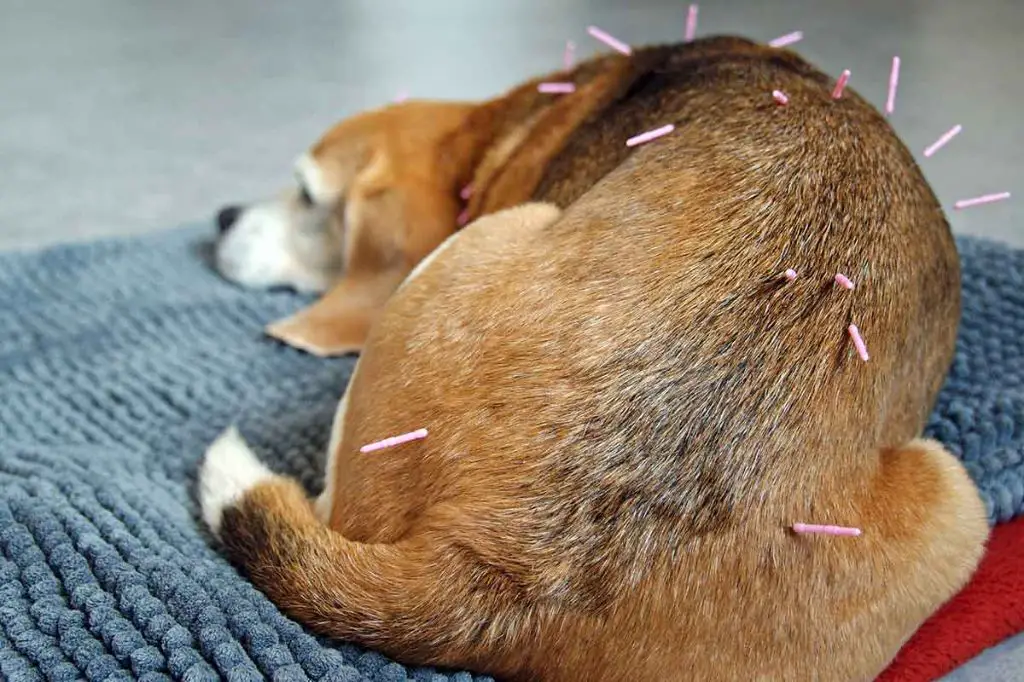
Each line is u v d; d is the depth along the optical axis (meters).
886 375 1.53
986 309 2.38
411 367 1.55
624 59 2.32
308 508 1.58
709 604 1.32
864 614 1.40
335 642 1.43
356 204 2.52
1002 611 1.73
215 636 1.44
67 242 3.27
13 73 5.34
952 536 1.52
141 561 1.63
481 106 2.55
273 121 4.49
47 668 1.43
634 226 1.58
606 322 1.45
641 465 1.34
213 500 1.64
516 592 1.32
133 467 2.10
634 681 1.32
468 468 1.40
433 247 2.44
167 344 2.61
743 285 1.47
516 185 2.25
